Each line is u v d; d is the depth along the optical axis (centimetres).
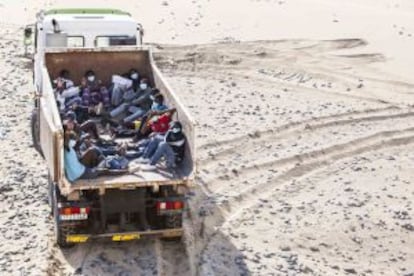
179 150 2066
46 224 2142
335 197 2438
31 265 1911
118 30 2697
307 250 2094
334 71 3944
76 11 2873
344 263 2042
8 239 2048
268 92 3572
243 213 2300
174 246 2064
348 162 2761
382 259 2083
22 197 2312
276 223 2239
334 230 2206
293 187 2517
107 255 1995
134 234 1986
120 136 2300
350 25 4772
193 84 3644
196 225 2192
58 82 2412
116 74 2566
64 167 1919
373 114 3316
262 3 5266
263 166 2669
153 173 2020
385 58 4178
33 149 2712
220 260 1984
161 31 4656
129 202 1972
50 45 2647
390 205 2391
